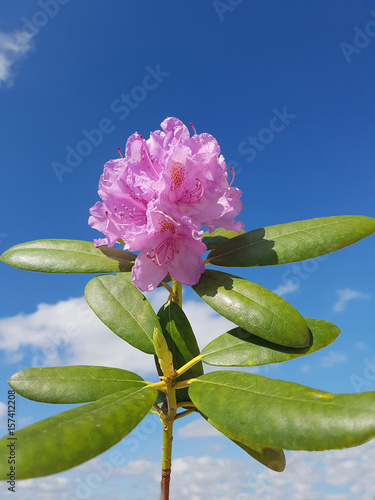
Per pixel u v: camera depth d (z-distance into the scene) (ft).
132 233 1.01
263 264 1.08
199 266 1.05
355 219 1.14
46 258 1.16
